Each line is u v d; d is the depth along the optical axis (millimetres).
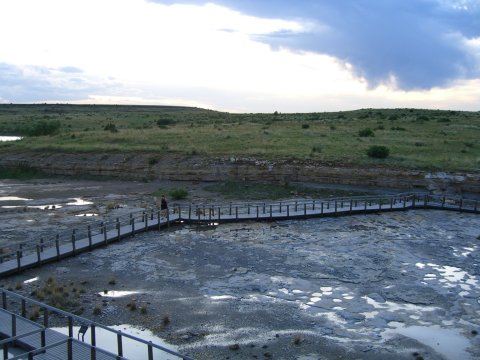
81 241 24797
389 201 39188
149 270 21453
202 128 76000
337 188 44000
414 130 71250
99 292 18703
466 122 81750
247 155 50938
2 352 12688
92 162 54469
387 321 16453
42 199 41219
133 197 41969
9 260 21797
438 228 30750
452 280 20734
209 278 20500
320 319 16516
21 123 114500
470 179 42812
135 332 15219
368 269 21938
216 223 31219
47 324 14734
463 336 15445
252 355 13852
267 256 23766
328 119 93250
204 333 15242
